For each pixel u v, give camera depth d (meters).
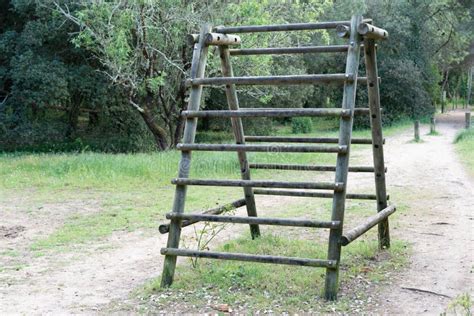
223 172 15.66
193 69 6.28
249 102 30.58
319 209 10.63
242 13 18.70
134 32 19.38
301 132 34.12
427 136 27.47
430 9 41.94
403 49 39.09
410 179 14.32
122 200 12.05
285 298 5.63
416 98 37.81
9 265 7.31
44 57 24.08
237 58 19.17
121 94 24.80
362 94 35.16
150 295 5.87
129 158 17.20
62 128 25.84
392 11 38.84
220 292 5.84
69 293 6.13
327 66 37.69
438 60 49.75
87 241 8.59
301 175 15.66
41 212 10.86
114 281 6.55
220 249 7.52
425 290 5.85
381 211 7.01
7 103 25.55
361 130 33.53
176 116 22.67
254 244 7.67
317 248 7.46
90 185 13.91
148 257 7.63
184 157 6.13
